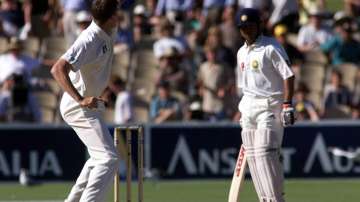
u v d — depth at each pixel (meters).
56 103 58.12
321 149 52.47
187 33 68.00
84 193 30.62
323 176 52.53
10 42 60.78
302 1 73.00
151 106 55.56
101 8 30.30
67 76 29.97
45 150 51.41
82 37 30.31
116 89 55.56
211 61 58.03
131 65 62.59
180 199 45.50
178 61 59.31
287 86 31.52
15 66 59.09
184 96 56.50
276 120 31.95
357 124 52.47
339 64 61.56
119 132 33.16
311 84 60.25
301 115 54.81
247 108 32.31
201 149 52.12
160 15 68.75
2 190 49.09
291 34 66.81
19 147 51.22
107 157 30.81
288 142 52.41
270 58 31.66
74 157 51.53
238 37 62.03
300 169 52.41
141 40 65.44
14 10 67.25
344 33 63.50
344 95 57.88
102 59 30.78
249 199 45.12
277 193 32.06
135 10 67.12
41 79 60.00
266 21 62.09
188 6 69.12
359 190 48.78
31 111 55.44
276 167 32.00
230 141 52.16
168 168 51.97
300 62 60.72
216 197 46.16
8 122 54.34
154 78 61.03
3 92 55.59
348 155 50.25
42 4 68.25
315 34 65.25
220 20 65.81
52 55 63.34
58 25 67.31
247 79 32.38
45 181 51.41
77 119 31.20
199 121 53.28
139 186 32.97
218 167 52.19
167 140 52.00
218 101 56.78
